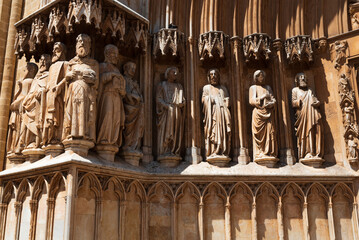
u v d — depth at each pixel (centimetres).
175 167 720
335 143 759
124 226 641
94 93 618
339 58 783
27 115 686
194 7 805
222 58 788
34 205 613
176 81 779
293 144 769
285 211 713
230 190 706
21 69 884
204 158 747
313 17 819
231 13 812
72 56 674
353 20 811
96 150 635
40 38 668
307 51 785
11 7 925
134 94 706
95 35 686
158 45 764
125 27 705
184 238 690
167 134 725
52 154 616
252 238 692
